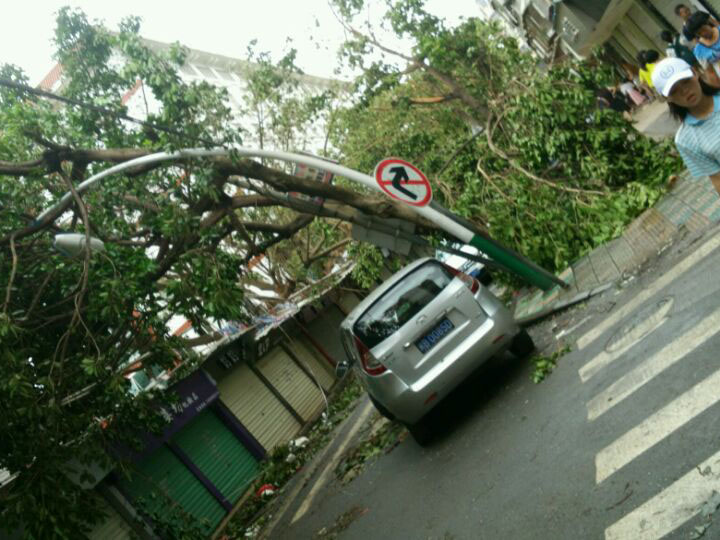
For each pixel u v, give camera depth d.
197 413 18.27
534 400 7.15
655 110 21.52
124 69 9.96
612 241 11.61
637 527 3.77
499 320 8.14
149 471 16.20
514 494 5.35
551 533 4.38
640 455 4.47
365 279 18.59
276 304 25.83
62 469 8.88
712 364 4.86
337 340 30.22
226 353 21.02
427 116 18.34
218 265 9.66
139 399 10.16
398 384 7.98
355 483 9.53
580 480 4.77
